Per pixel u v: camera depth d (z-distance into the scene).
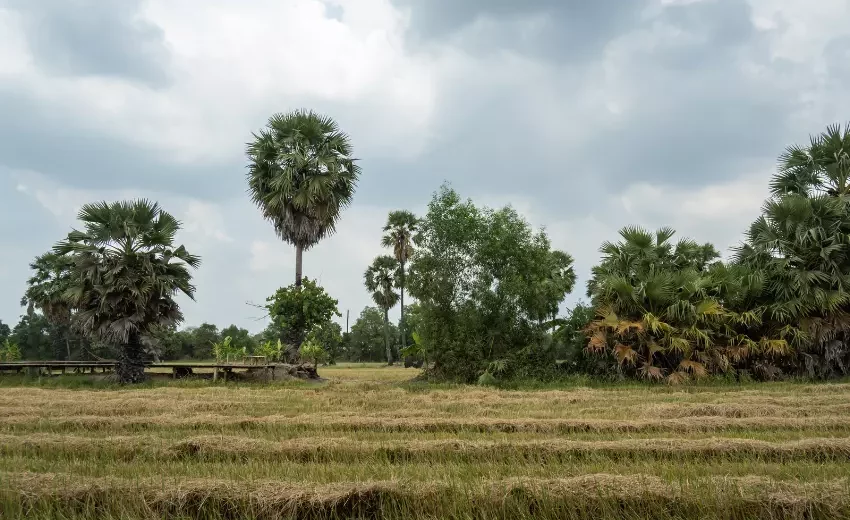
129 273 20.59
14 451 8.80
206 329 59.09
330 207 26.91
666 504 6.33
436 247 22.66
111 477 7.11
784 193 23.75
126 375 21.30
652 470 7.54
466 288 22.58
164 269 21.45
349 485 6.76
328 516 6.40
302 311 25.45
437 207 22.81
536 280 22.64
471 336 22.08
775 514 6.12
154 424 11.33
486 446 8.92
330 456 8.76
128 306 20.77
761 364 21.06
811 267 21.42
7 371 23.86
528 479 6.89
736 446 8.72
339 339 38.25
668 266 23.42
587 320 22.47
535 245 22.75
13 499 6.44
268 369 23.16
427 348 22.55
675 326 21.14
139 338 21.62
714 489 6.44
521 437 10.04
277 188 26.22
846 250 21.06
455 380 21.83
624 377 21.12
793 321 21.12
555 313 23.23
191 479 7.11
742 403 13.80
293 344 25.75
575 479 6.81
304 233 26.61
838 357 20.62
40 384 20.89
